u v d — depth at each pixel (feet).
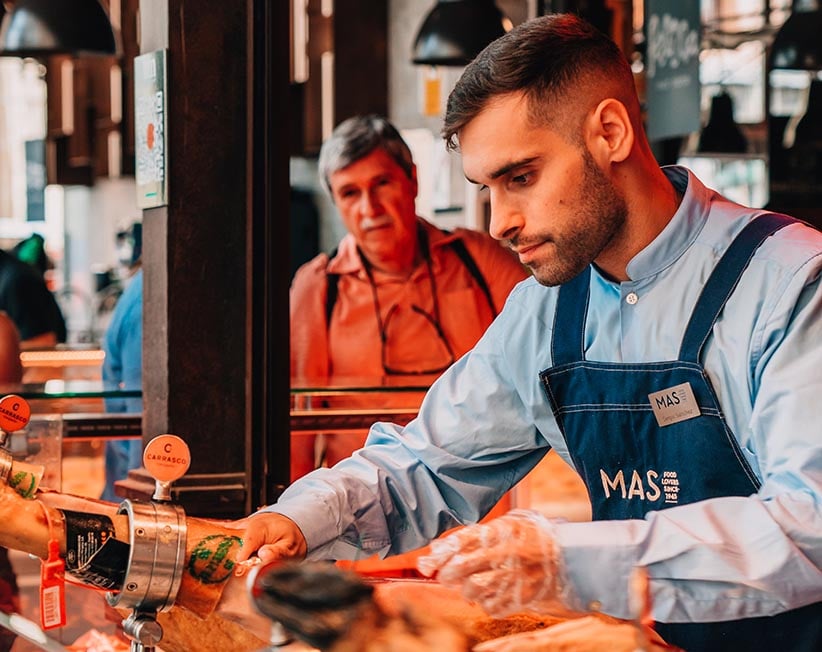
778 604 4.56
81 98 26.22
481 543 4.42
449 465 6.20
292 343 11.34
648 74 13.87
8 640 7.07
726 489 5.47
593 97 5.15
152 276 7.74
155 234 7.70
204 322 7.63
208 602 5.11
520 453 6.34
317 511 5.73
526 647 3.93
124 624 5.12
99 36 16.05
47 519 4.86
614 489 5.78
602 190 5.24
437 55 15.72
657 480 5.63
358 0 22.70
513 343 6.06
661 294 5.52
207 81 7.61
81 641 6.61
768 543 4.50
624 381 5.62
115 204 31.09
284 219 7.79
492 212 5.31
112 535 4.97
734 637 5.41
